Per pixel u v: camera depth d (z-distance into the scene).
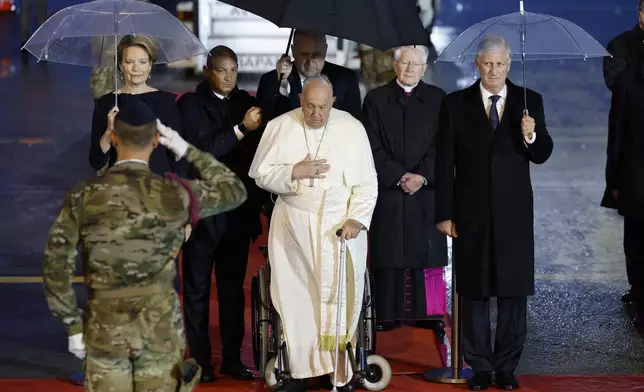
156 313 17.77
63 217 17.80
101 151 24.48
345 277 24.39
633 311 33.19
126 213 17.61
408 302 29.69
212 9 61.25
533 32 25.56
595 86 67.75
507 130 25.19
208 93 26.61
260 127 26.78
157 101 24.70
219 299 26.73
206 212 18.39
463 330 25.64
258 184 24.72
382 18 24.83
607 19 73.94
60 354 28.94
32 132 58.75
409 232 28.83
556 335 30.94
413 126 28.72
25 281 36.53
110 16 24.56
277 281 24.55
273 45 61.31
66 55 26.14
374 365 25.38
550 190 49.62
